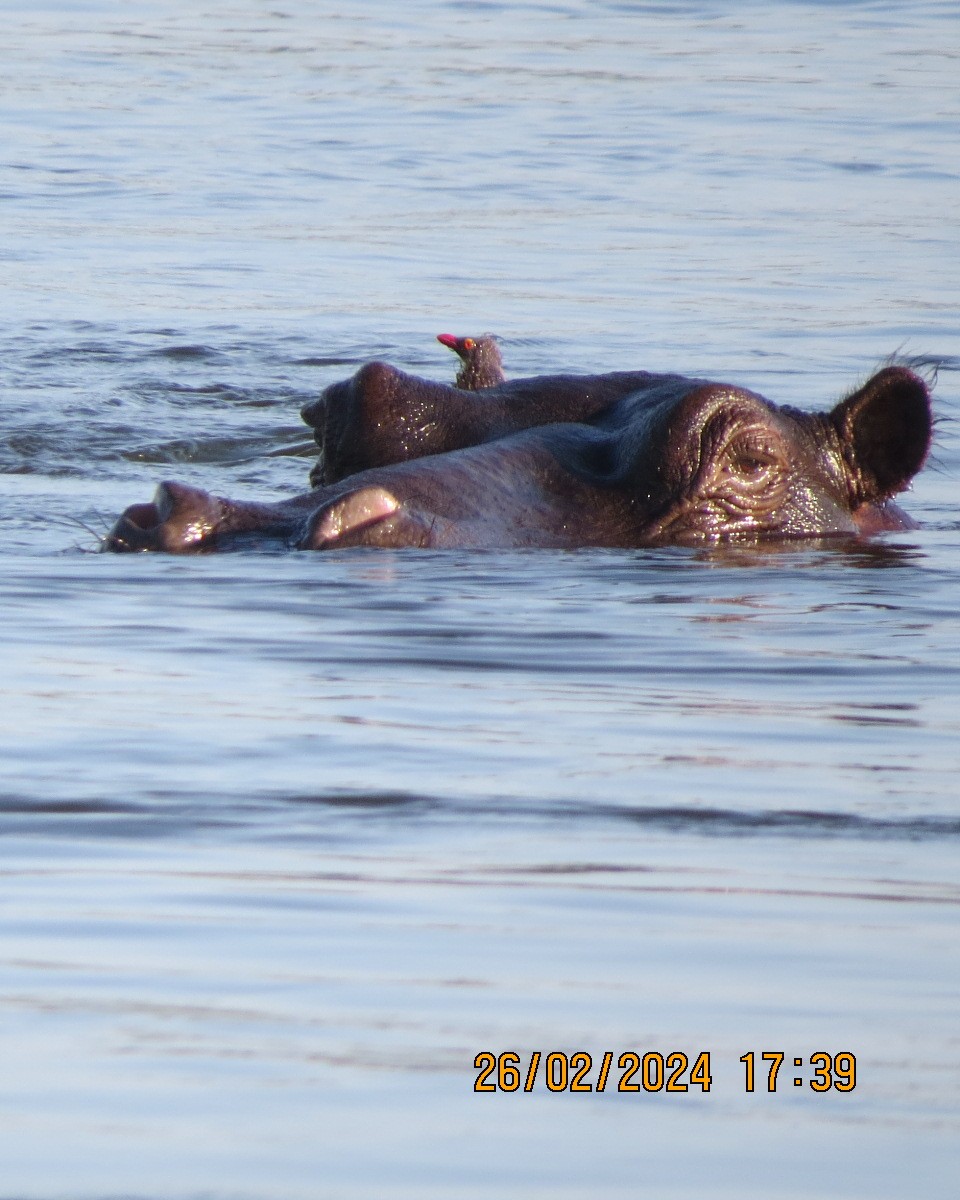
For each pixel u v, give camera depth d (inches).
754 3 7283.5
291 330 2375.7
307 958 547.8
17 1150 436.8
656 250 3075.8
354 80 5472.4
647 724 808.9
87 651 930.1
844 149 4271.7
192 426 1834.4
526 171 3976.4
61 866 621.0
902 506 1483.8
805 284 2751.0
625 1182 426.3
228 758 746.2
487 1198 418.6
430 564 1124.5
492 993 525.3
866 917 583.2
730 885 609.9
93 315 2454.5
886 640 981.8
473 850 641.6
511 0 7327.8
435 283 2760.8
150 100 5024.6
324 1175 427.2
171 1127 447.8
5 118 4621.1
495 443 1222.3
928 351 2252.7
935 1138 448.5
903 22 6781.5
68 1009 510.9
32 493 1496.1
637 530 1202.6
